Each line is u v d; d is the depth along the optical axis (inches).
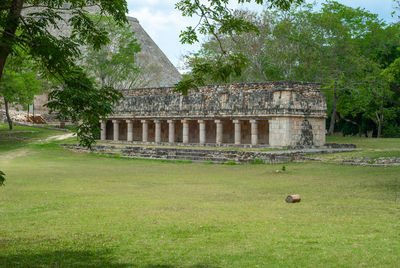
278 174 893.8
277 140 1352.1
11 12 317.4
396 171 850.8
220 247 336.8
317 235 367.9
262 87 1432.1
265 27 1798.7
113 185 742.5
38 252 330.6
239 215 462.0
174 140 1838.1
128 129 1824.6
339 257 303.0
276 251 321.4
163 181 802.2
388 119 2140.7
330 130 1860.2
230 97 1483.8
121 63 2206.0
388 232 375.6
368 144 1406.3
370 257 301.9
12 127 2111.2
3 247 346.3
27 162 1241.4
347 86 1723.7
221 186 724.0
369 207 500.1
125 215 468.1
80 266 296.0
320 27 1717.5
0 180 333.1
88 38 385.4
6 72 1657.2
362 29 1891.0
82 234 384.8
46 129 2154.3
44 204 542.0
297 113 1346.0
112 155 1434.5
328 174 866.1
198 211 488.1
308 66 1718.8
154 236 374.9
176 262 301.3
